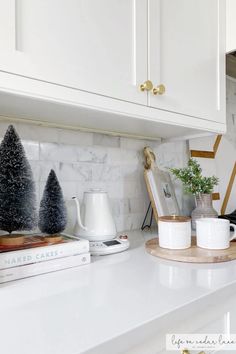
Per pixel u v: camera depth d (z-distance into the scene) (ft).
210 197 4.14
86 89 2.27
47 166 3.21
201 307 1.86
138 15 2.64
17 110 2.58
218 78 3.52
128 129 3.57
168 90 2.92
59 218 2.60
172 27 2.98
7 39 1.88
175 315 1.69
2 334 1.40
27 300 1.81
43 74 2.04
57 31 2.11
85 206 3.07
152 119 2.77
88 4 2.29
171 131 3.69
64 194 3.35
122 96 2.50
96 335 1.38
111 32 2.44
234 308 2.19
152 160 4.13
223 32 3.61
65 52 2.15
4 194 2.31
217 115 3.49
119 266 2.51
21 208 2.37
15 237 2.32
